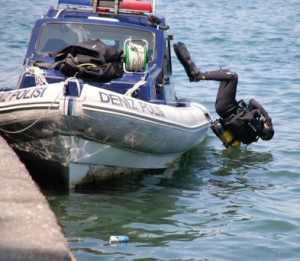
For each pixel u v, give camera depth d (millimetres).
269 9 51562
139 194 13742
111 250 10789
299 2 56594
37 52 15180
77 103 12672
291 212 13062
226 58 31938
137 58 14406
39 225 8453
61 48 15250
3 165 10836
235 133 17016
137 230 11773
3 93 13695
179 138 14797
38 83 14039
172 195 13828
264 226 12266
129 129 13336
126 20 15828
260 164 16516
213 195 13977
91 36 15375
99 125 12945
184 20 43562
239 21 44312
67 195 13391
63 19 15484
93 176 13773
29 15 42719
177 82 25984
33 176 14148
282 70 29375
